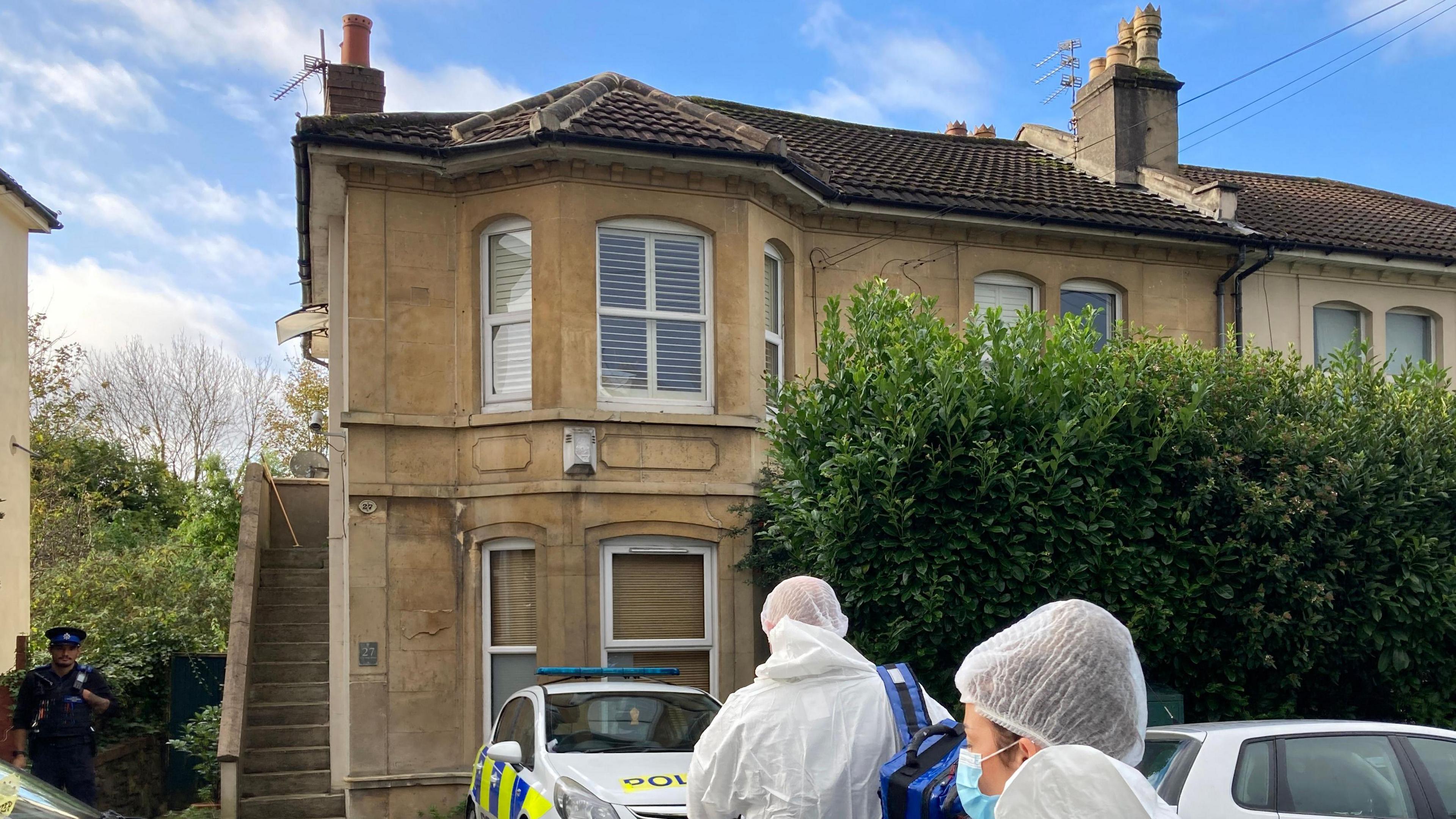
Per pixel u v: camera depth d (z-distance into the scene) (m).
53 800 5.51
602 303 11.89
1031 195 14.77
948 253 13.84
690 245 12.23
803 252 13.28
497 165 11.76
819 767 3.53
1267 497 9.02
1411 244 16.11
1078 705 2.21
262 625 13.67
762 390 12.30
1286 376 10.06
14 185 15.72
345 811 11.41
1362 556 9.25
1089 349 9.41
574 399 11.50
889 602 8.68
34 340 27.05
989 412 8.78
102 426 32.12
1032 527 8.60
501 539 11.68
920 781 2.80
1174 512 9.11
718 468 11.85
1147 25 17.23
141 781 12.91
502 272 12.09
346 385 12.09
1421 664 9.36
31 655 14.19
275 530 17.67
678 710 8.09
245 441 38.06
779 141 12.09
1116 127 16.61
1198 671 9.39
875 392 9.09
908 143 17.45
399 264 11.88
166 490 30.28
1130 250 14.60
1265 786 5.40
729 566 11.82
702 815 3.74
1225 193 15.16
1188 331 14.77
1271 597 9.12
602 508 11.41
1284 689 9.52
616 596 11.58
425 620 11.57
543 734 7.59
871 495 8.70
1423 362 10.89
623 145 11.52
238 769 11.25
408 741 11.38
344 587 12.55
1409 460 9.35
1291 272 15.43
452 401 11.95
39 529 22.34
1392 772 5.57
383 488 11.53
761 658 11.84
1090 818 2.05
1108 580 8.75
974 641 8.73
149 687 13.82
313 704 12.62
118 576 16.50
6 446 16.38
